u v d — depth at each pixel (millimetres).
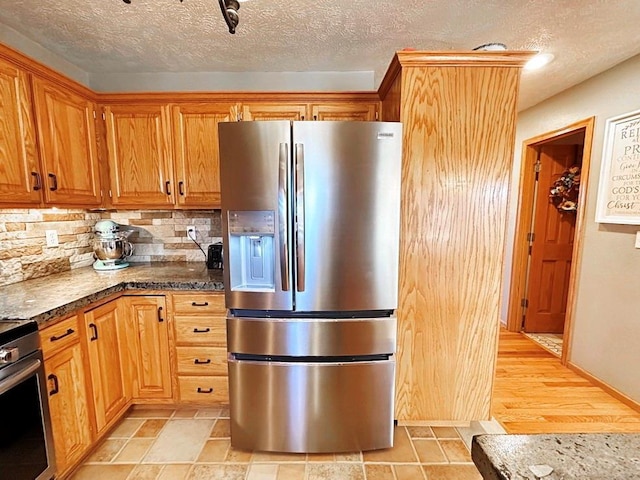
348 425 1753
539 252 3445
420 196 1788
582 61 2246
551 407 2223
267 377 1719
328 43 2066
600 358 2457
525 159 3340
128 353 2070
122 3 1643
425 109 1732
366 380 1724
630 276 2225
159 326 2068
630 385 2227
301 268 1650
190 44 2076
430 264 1835
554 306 3514
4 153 1588
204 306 2049
